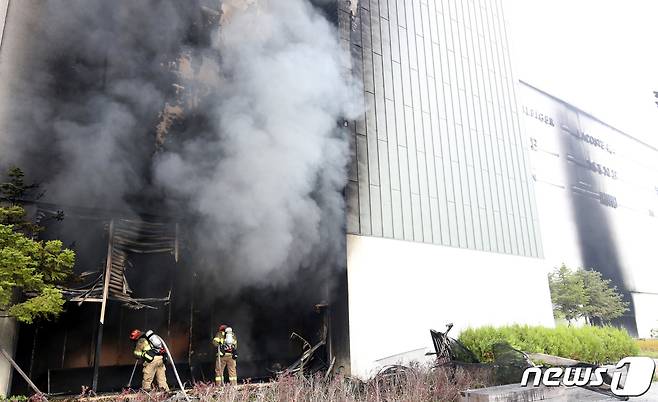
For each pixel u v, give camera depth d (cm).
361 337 1094
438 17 1672
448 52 1661
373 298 1152
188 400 654
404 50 1492
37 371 855
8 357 726
